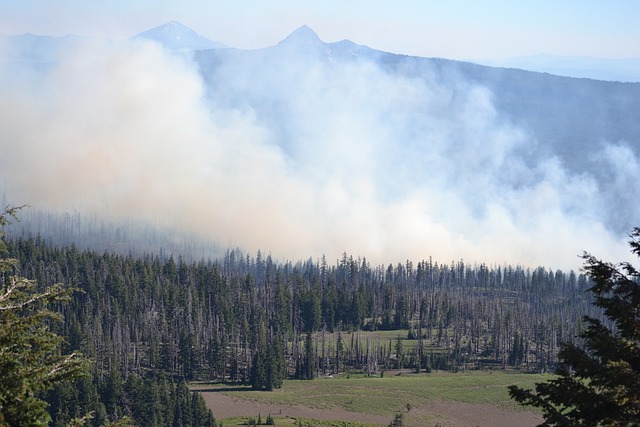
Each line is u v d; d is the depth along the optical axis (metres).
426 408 194.75
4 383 26.11
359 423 179.50
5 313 28.00
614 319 28.64
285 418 181.75
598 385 27.75
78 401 155.50
